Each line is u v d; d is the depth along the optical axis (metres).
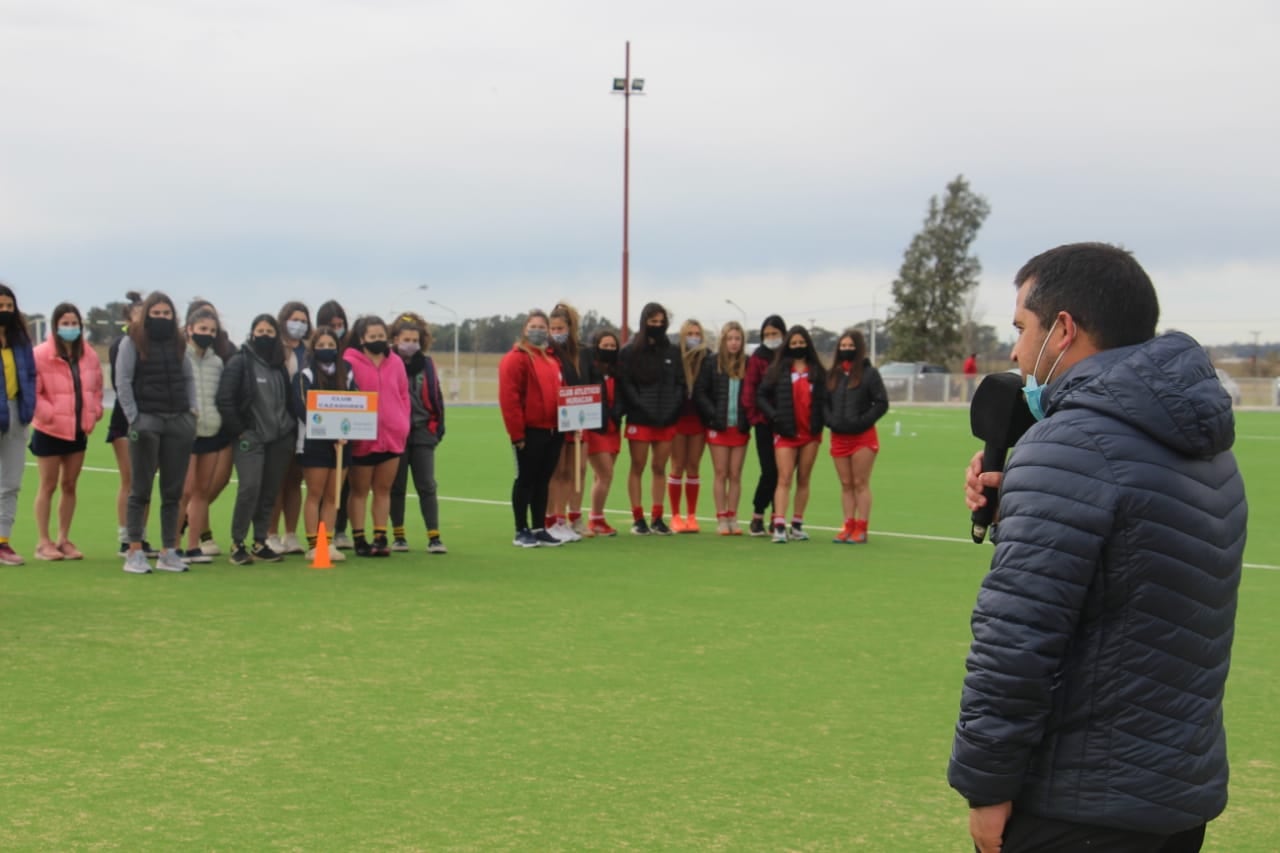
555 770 5.25
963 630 8.14
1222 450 2.57
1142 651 2.50
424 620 8.30
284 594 9.20
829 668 7.08
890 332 81.56
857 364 12.30
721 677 6.84
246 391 10.39
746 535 13.04
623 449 25.27
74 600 8.87
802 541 12.60
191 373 10.06
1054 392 2.64
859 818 4.73
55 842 4.38
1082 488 2.48
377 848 4.37
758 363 12.64
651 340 12.76
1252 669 7.18
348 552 11.45
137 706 6.14
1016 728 2.49
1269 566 11.11
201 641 7.58
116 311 37.06
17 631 7.81
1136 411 2.50
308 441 10.61
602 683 6.68
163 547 10.18
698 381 12.95
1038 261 2.71
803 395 12.30
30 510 14.43
